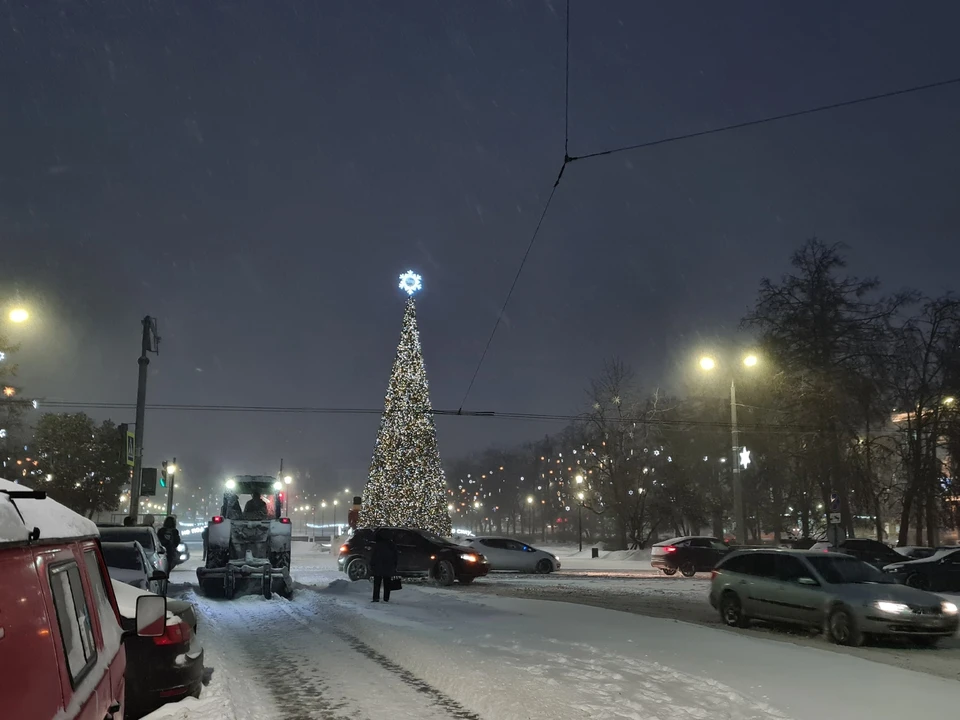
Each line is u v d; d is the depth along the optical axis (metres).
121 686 4.96
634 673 10.69
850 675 10.71
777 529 52.16
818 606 15.48
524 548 36.34
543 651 12.34
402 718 8.60
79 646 3.81
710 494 55.69
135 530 18.66
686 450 54.25
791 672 10.87
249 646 13.19
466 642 13.16
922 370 42.81
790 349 41.84
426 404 41.72
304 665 11.53
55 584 3.55
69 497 63.12
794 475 45.31
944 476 43.38
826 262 42.25
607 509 58.59
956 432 41.97
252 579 21.86
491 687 9.74
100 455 64.44
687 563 34.59
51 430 62.97
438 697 9.58
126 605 8.21
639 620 16.22
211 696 8.74
